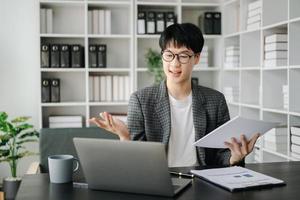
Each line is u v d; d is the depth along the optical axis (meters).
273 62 3.28
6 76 4.15
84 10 4.20
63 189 1.37
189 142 1.93
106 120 1.76
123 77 4.20
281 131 3.24
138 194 1.31
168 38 1.79
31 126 3.75
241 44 3.85
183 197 1.27
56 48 4.01
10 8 4.11
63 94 4.31
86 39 4.04
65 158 1.49
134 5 4.11
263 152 3.45
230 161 1.72
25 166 4.18
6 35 4.12
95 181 1.35
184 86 1.92
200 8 4.44
